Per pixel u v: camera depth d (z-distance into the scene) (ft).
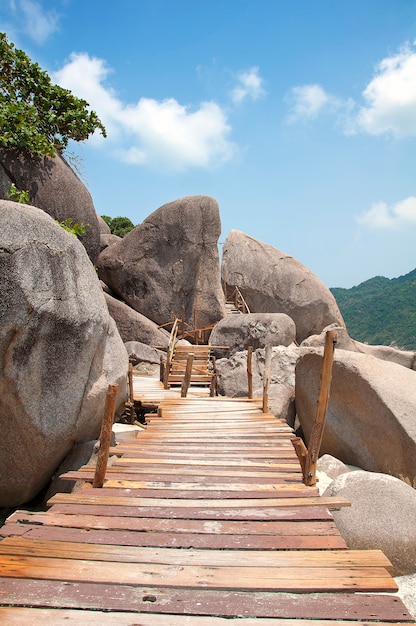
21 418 19.51
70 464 22.62
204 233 61.46
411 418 24.93
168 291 60.95
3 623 8.41
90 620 8.56
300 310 70.69
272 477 16.61
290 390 36.45
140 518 12.96
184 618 8.71
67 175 43.34
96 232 45.96
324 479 23.54
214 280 61.77
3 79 40.37
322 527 12.59
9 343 18.06
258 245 75.25
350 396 27.37
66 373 21.29
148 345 55.52
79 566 10.32
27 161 40.16
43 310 19.03
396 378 26.89
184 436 22.41
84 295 22.22
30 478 21.43
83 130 44.01
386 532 15.65
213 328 54.13
